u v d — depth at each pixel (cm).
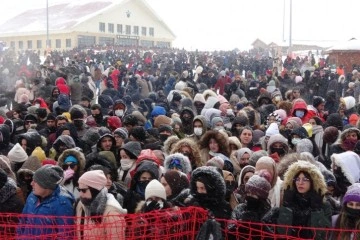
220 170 540
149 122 1124
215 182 454
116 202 466
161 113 1164
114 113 1148
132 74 2483
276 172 535
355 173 575
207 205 458
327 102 1470
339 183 579
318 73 2317
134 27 6981
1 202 498
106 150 741
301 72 3200
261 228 431
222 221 446
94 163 597
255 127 1041
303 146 749
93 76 2606
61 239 444
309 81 2288
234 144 781
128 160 668
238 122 990
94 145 826
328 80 2308
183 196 487
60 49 6431
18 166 697
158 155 711
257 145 845
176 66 3362
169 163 613
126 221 442
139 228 438
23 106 1248
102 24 6612
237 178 688
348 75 2544
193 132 909
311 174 438
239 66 3588
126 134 816
